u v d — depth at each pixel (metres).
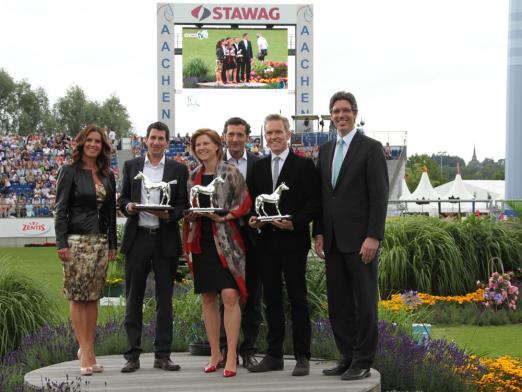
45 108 85.12
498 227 16.72
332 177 7.30
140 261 7.70
